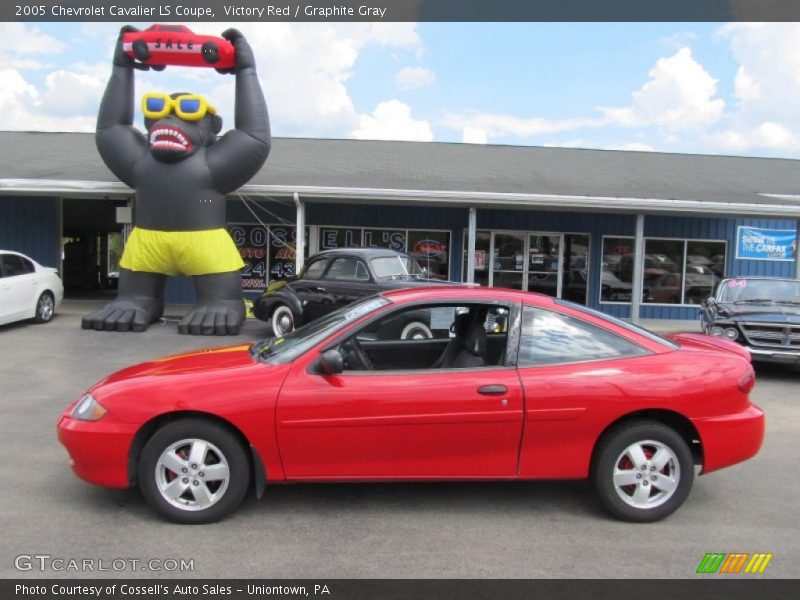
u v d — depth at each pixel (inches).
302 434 146.9
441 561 133.5
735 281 406.6
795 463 203.5
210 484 149.1
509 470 152.7
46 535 141.6
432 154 745.6
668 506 153.9
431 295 163.6
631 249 661.3
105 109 463.8
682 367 156.1
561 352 157.2
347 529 147.9
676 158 804.6
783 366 394.6
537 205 512.4
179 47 448.5
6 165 579.8
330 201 534.6
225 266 459.5
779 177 686.5
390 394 147.9
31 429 219.1
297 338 167.8
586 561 134.8
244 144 450.9
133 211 552.4
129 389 149.2
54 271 502.0
